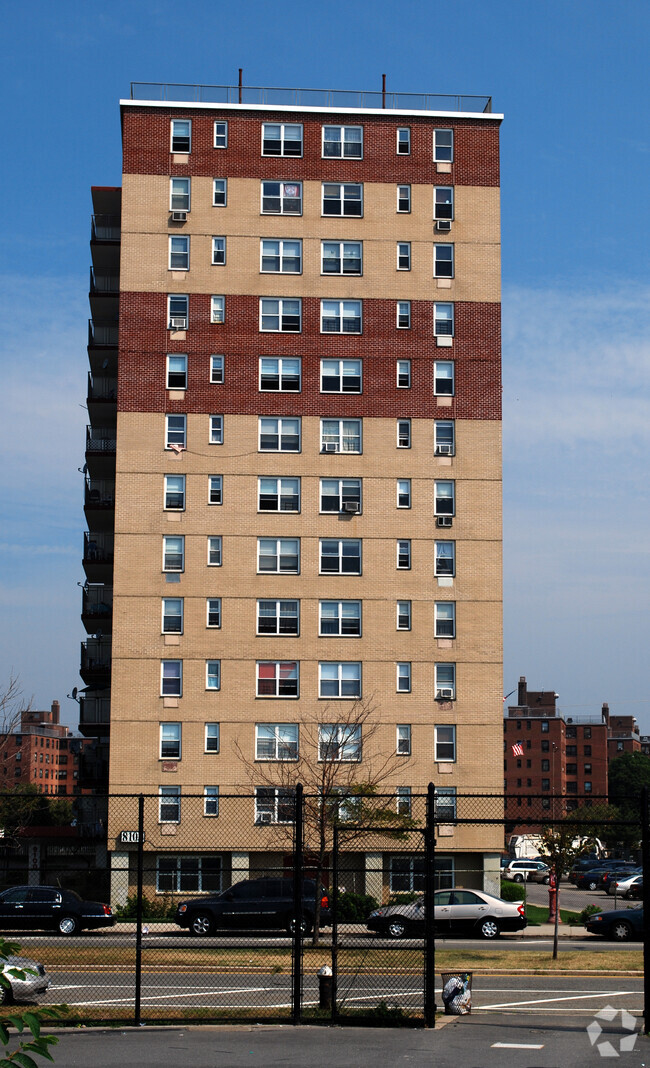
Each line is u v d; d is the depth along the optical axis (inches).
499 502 2162.9
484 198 2245.3
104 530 2559.1
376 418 2165.4
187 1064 676.7
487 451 2175.2
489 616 2133.4
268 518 2123.5
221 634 2087.8
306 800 1771.7
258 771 2049.7
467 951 1338.6
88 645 2407.7
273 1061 687.1
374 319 2194.9
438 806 2079.2
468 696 2108.8
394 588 2127.2
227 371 2154.3
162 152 2208.4
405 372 2186.3
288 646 2095.2
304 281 2194.9
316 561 2121.1
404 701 2100.1
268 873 2014.0
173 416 2138.3
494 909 1610.5
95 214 2544.3
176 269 2176.4
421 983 1010.7
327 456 2149.4
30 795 818.2
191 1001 907.4
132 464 2117.4
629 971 1146.7
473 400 2185.0
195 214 2194.9
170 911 1863.9
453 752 2096.5
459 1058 701.9
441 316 2209.6
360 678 2100.1
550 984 1065.5
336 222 2214.6
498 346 2203.5
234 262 2186.3
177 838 2022.6
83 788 2522.1
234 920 1510.8
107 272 2600.9
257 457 2137.1
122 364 2144.4
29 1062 343.3
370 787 1925.4
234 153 2217.0
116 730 2053.4
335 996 824.9
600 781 6269.7
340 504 2138.3
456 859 2079.2
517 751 3339.1
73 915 1529.3
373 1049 727.1
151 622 2082.9
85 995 934.4
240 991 960.3
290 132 2234.3
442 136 2260.1
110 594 2429.9
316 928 1220.5
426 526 2146.9
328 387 2170.3
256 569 2110.0
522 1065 682.8
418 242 2220.7
